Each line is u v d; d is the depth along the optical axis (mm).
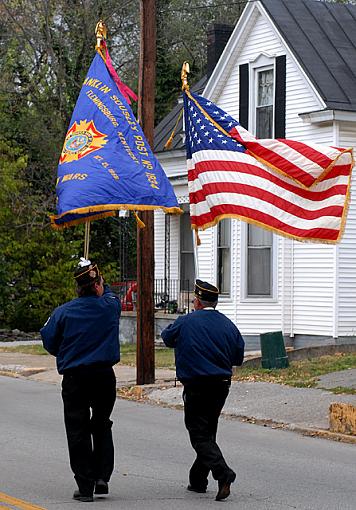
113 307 11336
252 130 30234
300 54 28578
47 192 44406
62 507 10805
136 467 13352
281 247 29156
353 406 16125
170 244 35281
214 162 17156
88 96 18406
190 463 13664
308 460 14125
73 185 16703
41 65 46469
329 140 27734
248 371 22578
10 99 45625
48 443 15062
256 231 30016
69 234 43250
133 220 44469
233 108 31047
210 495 11648
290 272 29062
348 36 29938
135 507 10867
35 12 46500
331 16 30500
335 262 27641
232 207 16891
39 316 41906
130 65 49438
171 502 11180
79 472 11172
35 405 19672
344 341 27703
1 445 14867
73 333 11148
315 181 16516
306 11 30281
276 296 29266
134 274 45094
